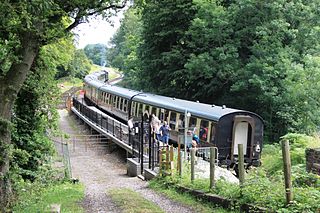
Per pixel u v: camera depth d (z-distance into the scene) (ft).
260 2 103.45
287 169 27.20
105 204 39.27
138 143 69.51
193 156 45.29
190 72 108.27
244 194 32.27
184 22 121.19
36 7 25.09
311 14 103.24
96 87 151.84
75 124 143.33
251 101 109.19
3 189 31.96
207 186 40.63
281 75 97.14
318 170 44.57
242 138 71.41
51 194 43.80
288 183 27.20
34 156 51.06
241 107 111.04
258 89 101.60
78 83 256.32
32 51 32.71
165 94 127.13
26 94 50.39
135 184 56.29
